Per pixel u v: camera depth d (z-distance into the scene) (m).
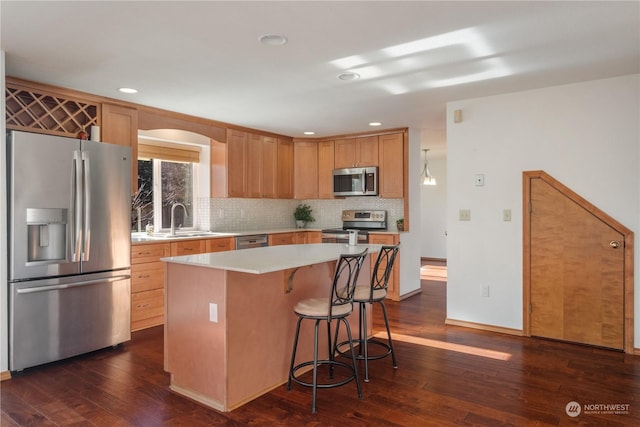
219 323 2.53
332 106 4.43
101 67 3.19
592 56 3.00
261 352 2.75
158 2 2.19
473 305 4.21
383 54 2.93
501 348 3.60
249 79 3.49
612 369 3.12
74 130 3.92
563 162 3.74
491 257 4.11
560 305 3.77
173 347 2.79
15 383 2.90
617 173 3.52
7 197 3.01
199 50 2.85
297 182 6.46
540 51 2.89
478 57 3.00
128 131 4.23
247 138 5.66
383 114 4.82
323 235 6.08
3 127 2.94
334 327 3.46
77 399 2.65
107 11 2.29
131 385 2.87
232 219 5.89
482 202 4.14
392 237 5.44
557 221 3.77
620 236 3.51
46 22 2.42
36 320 3.12
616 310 3.53
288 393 2.76
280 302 2.92
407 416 2.43
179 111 4.64
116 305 3.60
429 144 7.16
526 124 3.90
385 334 4.02
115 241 3.60
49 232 3.28
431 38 2.67
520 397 2.66
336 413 2.47
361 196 6.20
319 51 2.88
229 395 2.52
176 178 5.39
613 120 3.53
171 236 4.77
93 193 3.44
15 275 3.01
